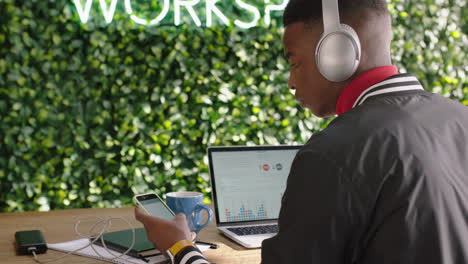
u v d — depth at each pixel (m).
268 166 1.79
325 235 0.78
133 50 3.16
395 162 0.80
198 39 3.24
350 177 0.79
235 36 3.30
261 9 3.34
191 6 3.20
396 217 0.78
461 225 0.80
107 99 3.16
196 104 3.29
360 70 0.96
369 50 0.96
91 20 3.08
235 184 1.74
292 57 1.03
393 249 0.77
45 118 3.06
